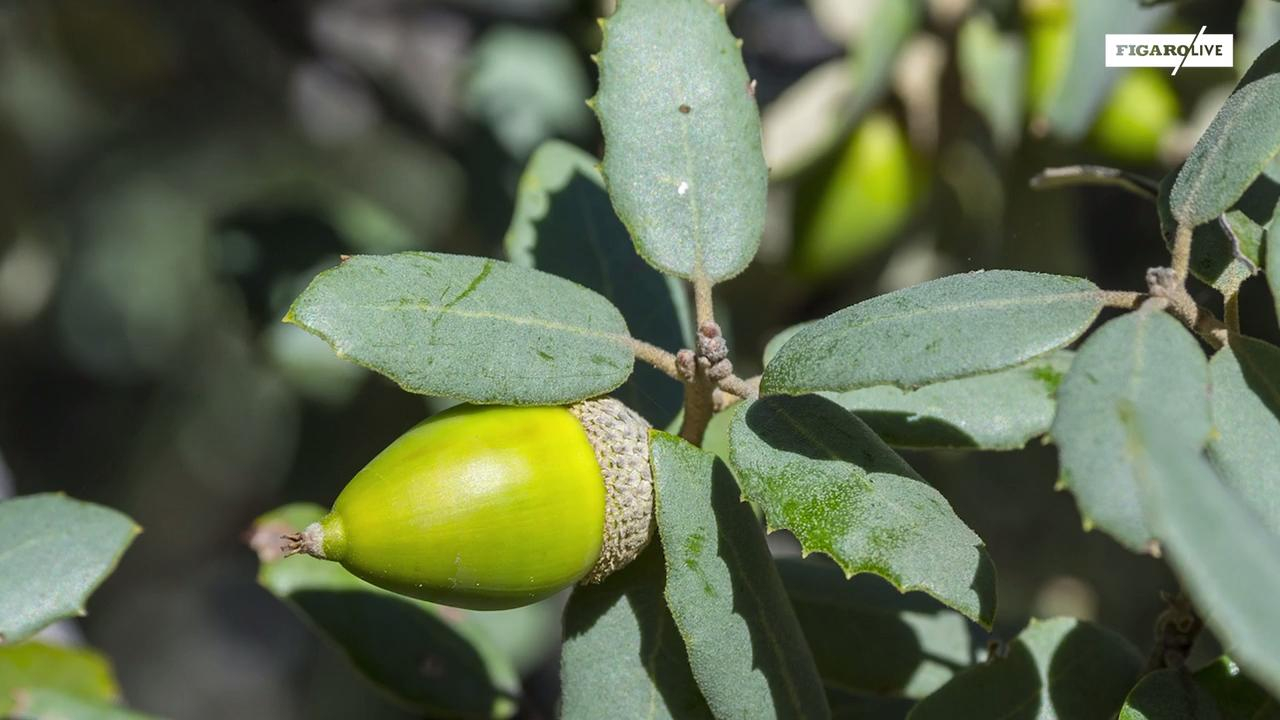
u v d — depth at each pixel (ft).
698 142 0.72
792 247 1.10
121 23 1.40
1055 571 1.12
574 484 0.68
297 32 1.29
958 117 1.07
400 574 0.67
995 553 1.13
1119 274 1.23
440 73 1.29
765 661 0.67
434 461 0.67
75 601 0.72
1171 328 0.63
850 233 1.08
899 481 0.66
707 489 0.68
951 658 0.77
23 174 1.62
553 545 0.68
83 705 0.84
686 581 0.67
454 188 1.29
